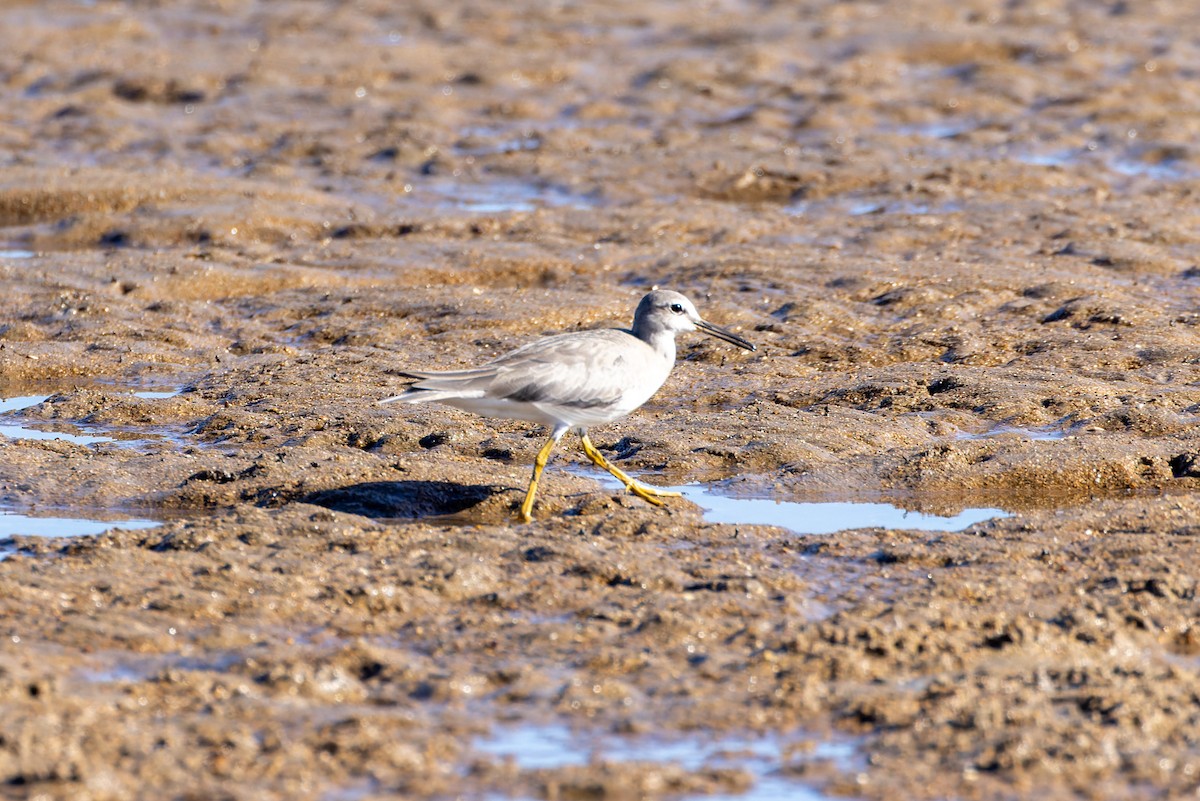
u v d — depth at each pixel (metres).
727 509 13.28
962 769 8.38
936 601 10.41
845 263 21.67
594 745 8.66
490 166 29.08
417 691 9.27
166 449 14.86
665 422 15.56
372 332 19.22
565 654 9.76
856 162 28.59
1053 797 8.11
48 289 21.05
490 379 12.48
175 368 18.22
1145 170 28.28
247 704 8.93
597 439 15.24
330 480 13.31
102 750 8.33
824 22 41.22
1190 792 8.13
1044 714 8.86
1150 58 36.31
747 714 8.98
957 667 9.58
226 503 13.16
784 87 34.91
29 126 32.28
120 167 28.81
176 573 10.88
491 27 42.16
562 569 11.20
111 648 9.66
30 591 10.38
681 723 8.90
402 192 27.64
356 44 40.06
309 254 23.20
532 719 8.95
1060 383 16.23
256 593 10.60
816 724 8.91
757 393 16.64
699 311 19.78
